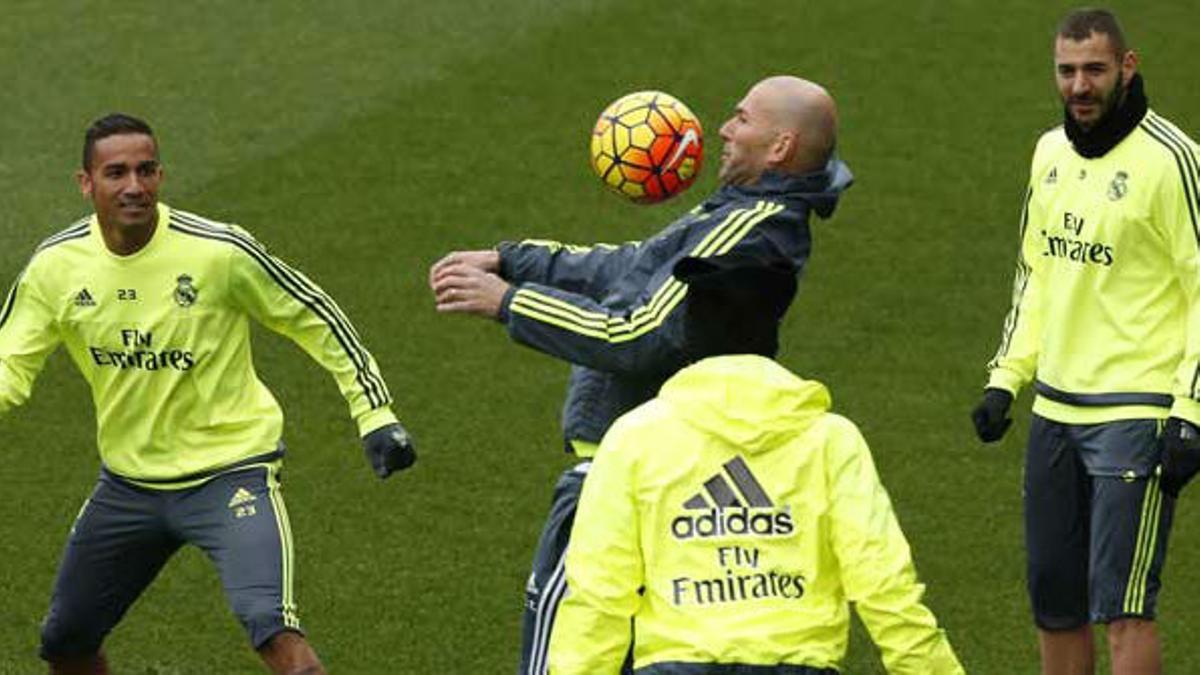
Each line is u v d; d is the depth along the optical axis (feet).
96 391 95.20
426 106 177.58
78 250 93.76
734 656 68.80
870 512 69.36
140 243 93.09
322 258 155.02
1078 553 99.66
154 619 111.75
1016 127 178.91
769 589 69.56
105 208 91.86
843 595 70.44
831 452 70.28
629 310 82.23
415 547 119.75
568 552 71.10
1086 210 96.37
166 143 170.91
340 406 136.36
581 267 90.74
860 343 146.10
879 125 178.29
